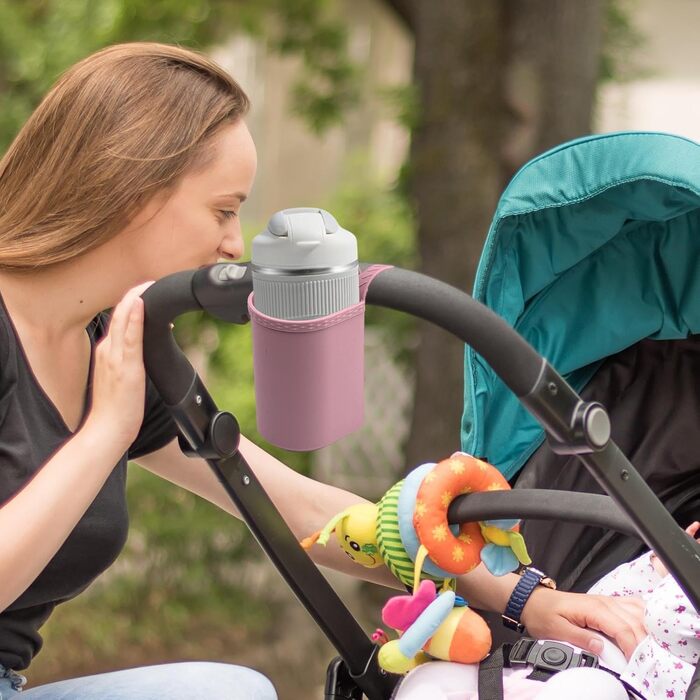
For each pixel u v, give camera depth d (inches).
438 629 110.6
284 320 88.7
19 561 102.3
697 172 122.0
